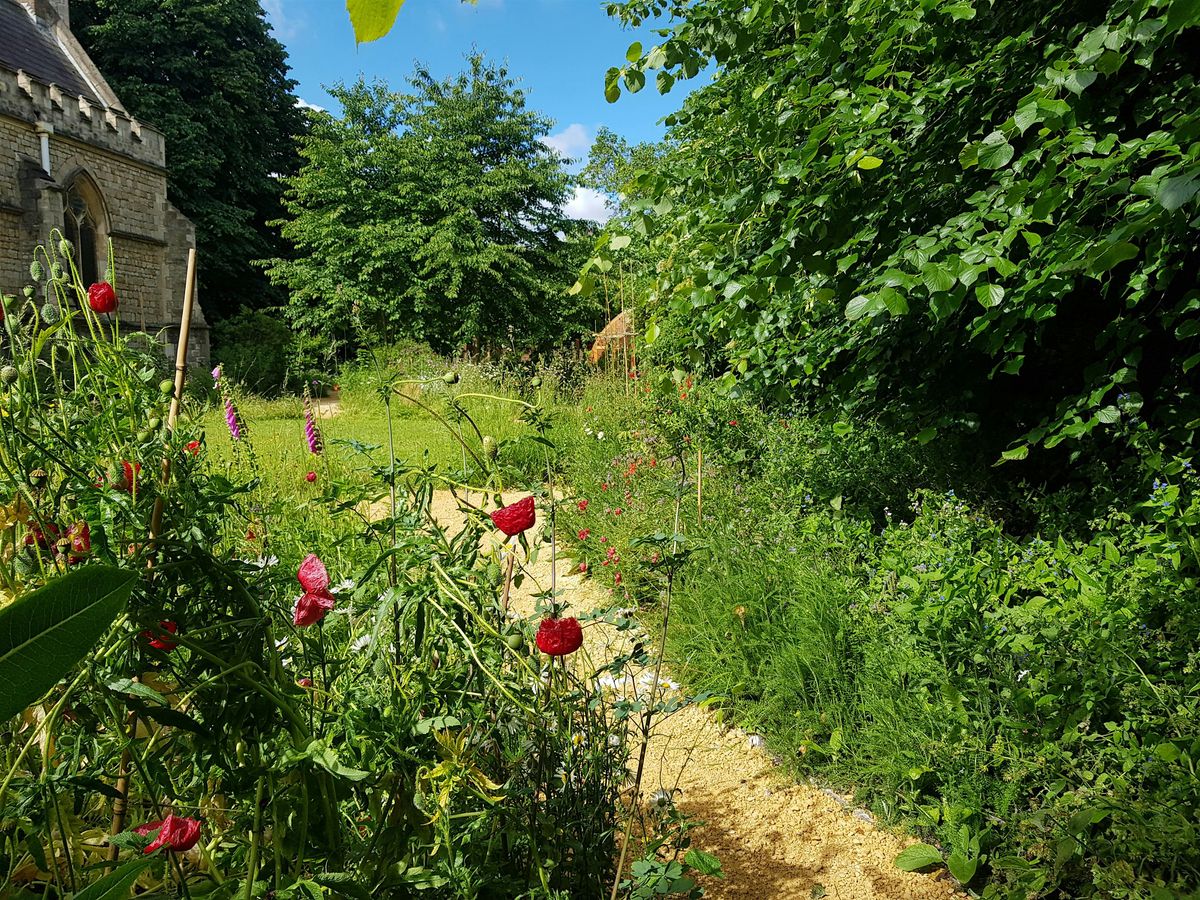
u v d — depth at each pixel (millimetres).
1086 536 3297
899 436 4332
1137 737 2199
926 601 2549
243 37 28000
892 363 3955
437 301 23000
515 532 1567
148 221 22094
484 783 1342
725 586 3561
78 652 424
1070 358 3912
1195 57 2967
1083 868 2020
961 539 3064
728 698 3133
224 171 27500
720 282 3395
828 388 4340
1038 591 2869
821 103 3246
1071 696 2186
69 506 1341
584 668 2334
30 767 1219
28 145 18250
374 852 1270
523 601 4215
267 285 28547
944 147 3322
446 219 22578
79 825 1195
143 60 25359
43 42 22828
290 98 30219
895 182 3295
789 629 3184
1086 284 3561
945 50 3381
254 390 20422
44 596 395
